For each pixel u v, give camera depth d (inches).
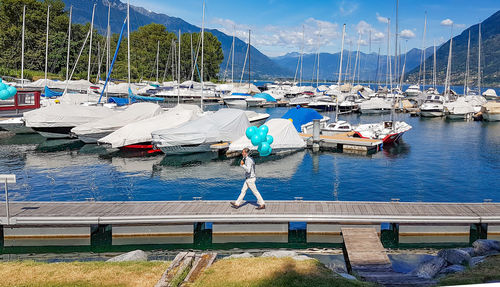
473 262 473.1
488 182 964.6
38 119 1433.3
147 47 5221.5
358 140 1375.5
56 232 601.9
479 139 1630.2
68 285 370.6
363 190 896.9
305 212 622.2
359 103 2839.6
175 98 3065.9
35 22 4200.3
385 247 587.2
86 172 1041.5
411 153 1338.6
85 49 4311.0
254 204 665.6
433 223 607.2
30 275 393.1
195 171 1069.8
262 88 4436.5
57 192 855.7
